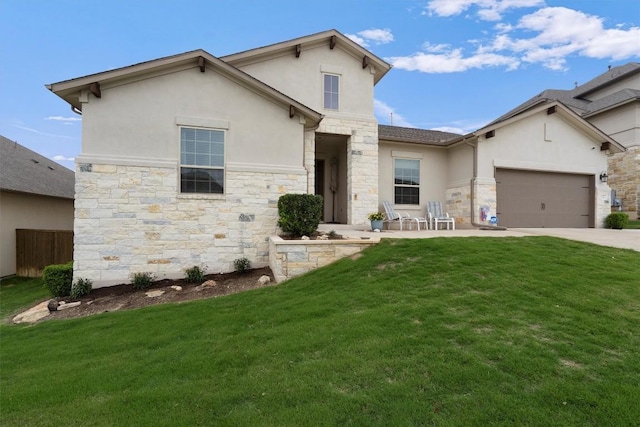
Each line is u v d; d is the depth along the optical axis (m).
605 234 10.63
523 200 13.51
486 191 12.83
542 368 3.06
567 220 14.08
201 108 8.84
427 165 14.41
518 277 5.60
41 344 5.31
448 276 5.85
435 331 3.93
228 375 3.48
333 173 14.39
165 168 8.49
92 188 8.03
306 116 9.73
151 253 8.37
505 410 2.57
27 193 13.34
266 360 3.72
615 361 3.16
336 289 6.10
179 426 2.72
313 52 12.02
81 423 2.90
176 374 3.64
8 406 3.28
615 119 17.88
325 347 3.84
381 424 2.53
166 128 8.56
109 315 6.53
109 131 8.18
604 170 14.44
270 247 8.80
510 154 13.20
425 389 2.90
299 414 2.71
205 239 8.73
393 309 4.71
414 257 7.03
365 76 12.51
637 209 16.73
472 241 8.12
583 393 2.71
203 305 6.41
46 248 12.77
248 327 4.98
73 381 3.74
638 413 2.48
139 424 2.80
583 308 4.36
